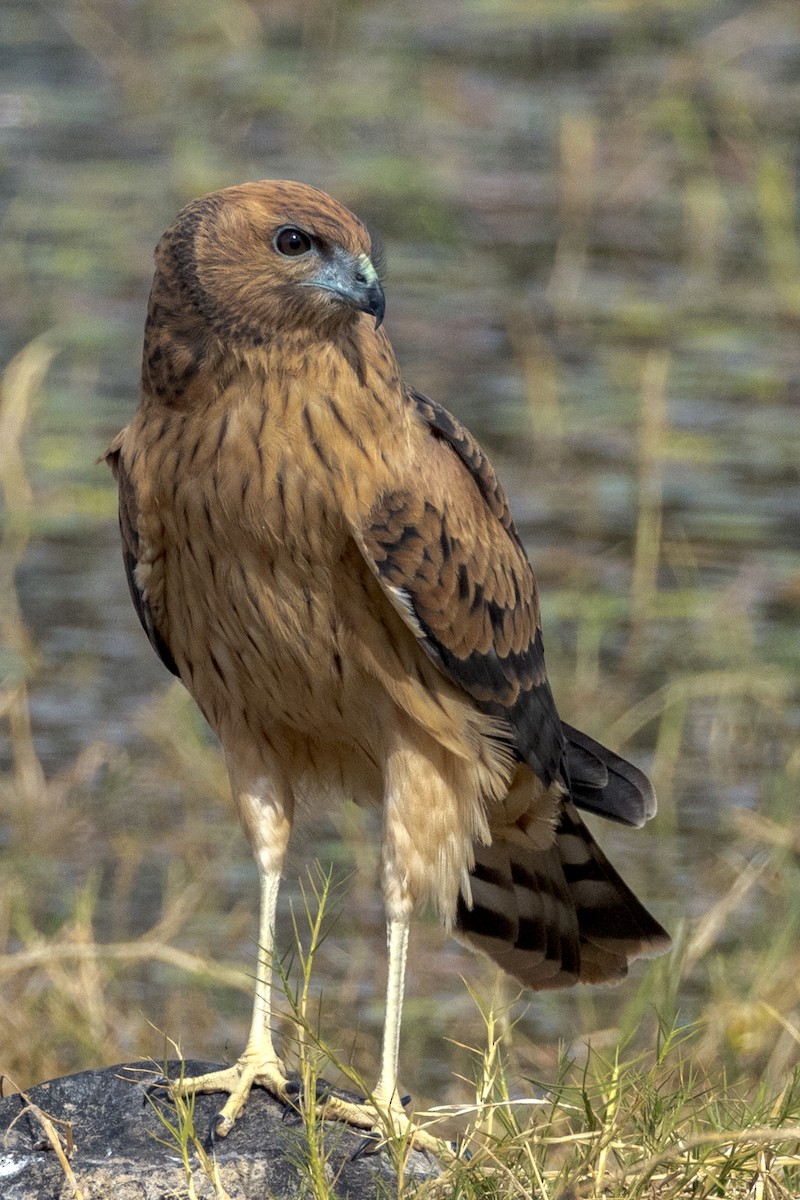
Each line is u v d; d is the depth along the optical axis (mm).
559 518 17312
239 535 8273
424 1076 10648
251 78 27875
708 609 15828
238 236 8016
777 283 22031
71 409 19047
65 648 15234
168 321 8188
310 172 24875
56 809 13117
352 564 8391
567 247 23062
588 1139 7520
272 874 8750
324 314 8008
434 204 24094
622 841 13047
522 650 9211
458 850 8703
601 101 27047
